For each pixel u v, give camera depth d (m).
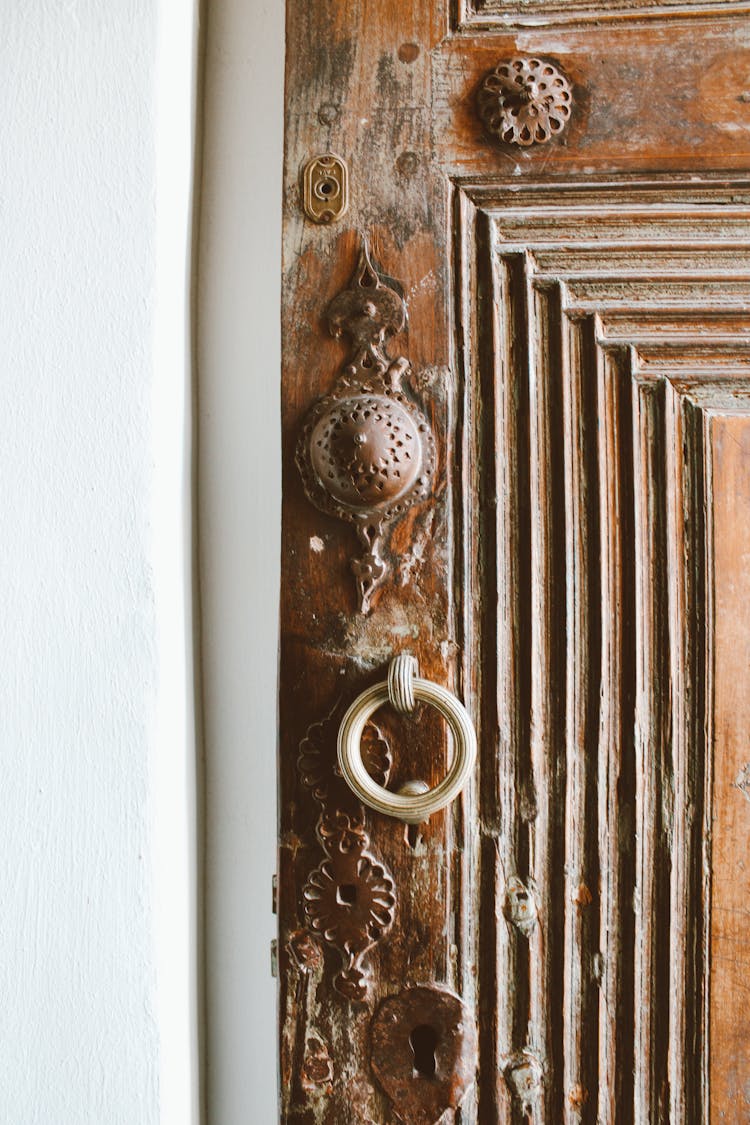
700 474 0.56
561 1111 0.55
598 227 0.56
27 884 0.52
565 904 0.55
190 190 0.61
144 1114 0.51
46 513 0.52
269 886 0.63
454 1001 0.55
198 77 0.63
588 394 0.56
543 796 0.56
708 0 0.55
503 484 0.56
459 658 0.55
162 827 0.53
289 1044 0.55
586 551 0.56
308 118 0.56
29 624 0.52
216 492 0.64
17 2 0.53
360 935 0.55
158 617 0.53
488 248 0.56
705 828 0.55
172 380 0.56
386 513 0.55
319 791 0.55
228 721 0.64
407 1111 0.55
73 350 0.53
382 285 0.56
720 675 0.55
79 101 0.53
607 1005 0.55
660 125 0.55
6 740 0.52
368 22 0.56
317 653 0.56
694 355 0.56
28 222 0.53
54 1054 0.52
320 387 0.56
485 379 0.56
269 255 0.64
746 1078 0.55
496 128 0.55
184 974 0.57
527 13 0.56
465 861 0.55
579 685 0.56
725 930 0.55
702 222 0.55
